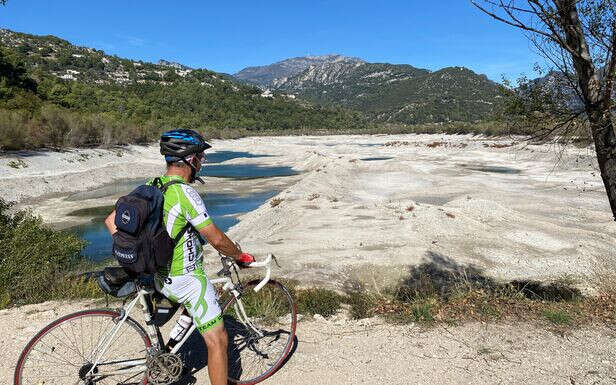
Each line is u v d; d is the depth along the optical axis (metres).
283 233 18.97
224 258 3.49
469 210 21.20
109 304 5.68
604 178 4.91
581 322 4.79
